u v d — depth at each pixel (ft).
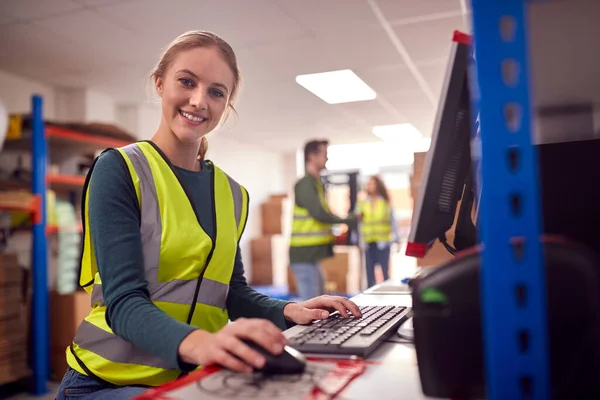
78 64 13.25
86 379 3.16
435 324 1.69
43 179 10.03
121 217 3.02
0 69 13.50
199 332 2.30
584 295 1.51
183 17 10.57
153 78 3.77
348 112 20.10
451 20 11.14
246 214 4.03
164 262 3.26
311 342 2.37
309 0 9.98
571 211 2.23
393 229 19.94
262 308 3.50
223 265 3.61
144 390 2.97
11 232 11.45
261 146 27.45
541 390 1.31
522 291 1.38
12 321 9.32
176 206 3.38
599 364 1.50
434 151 2.59
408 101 18.48
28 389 9.89
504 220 1.34
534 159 1.32
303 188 12.37
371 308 3.36
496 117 1.34
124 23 10.80
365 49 12.95
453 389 1.69
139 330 2.48
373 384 1.90
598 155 2.23
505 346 1.34
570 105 2.18
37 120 10.00
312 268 12.47
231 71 3.69
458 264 1.69
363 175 30.17
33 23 10.68
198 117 3.55
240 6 10.17
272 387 1.87
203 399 1.76
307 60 13.75
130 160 3.26
